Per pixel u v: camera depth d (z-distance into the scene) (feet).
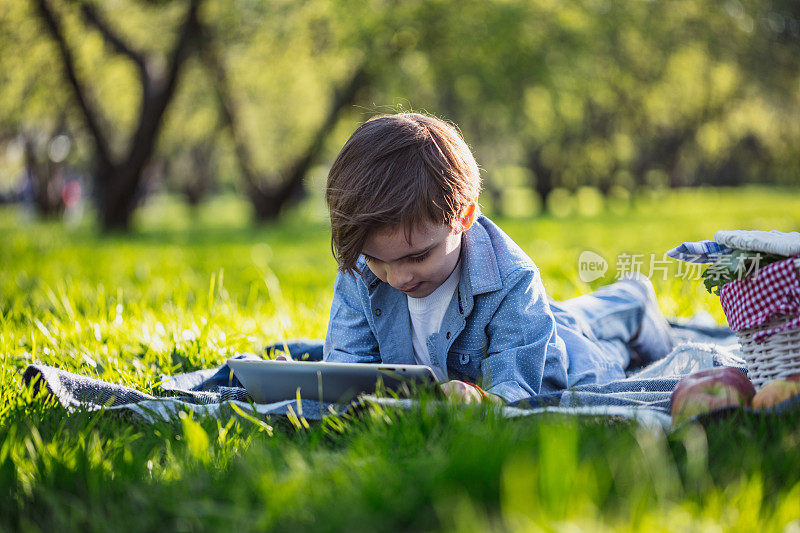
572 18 49.06
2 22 48.14
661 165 107.34
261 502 5.16
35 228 63.31
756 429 6.03
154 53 53.72
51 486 5.61
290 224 68.49
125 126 66.74
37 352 10.84
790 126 79.82
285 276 27.48
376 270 7.95
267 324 14.51
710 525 4.41
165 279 25.23
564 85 49.29
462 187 7.80
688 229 53.11
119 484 5.60
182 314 14.17
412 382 6.97
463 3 46.62
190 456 6.05
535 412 6.36
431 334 8.64
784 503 4.60
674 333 12.24
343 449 6.36
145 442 6.71
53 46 50.34
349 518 4.62
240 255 37.58
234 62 56.70
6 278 22.22
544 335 8.29
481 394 7.12
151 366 10.46
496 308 8.35
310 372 7.35
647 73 57.21
